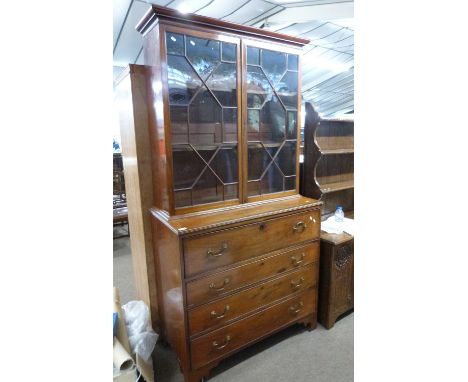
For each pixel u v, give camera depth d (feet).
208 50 4.46
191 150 4.59
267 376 5.01
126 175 5.97
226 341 4.84
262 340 5.86
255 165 5.36
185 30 4.18
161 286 5.37
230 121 4.86
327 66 15.46
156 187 5.07
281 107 5.44
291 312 5.63
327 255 5.98
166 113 4.28
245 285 4.88
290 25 10.05
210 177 4.85
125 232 12.21
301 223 5.39
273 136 5.48
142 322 5.10
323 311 6.23
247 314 5.01
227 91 4.77
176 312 4.71
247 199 5.21
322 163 7.54
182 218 4.58
